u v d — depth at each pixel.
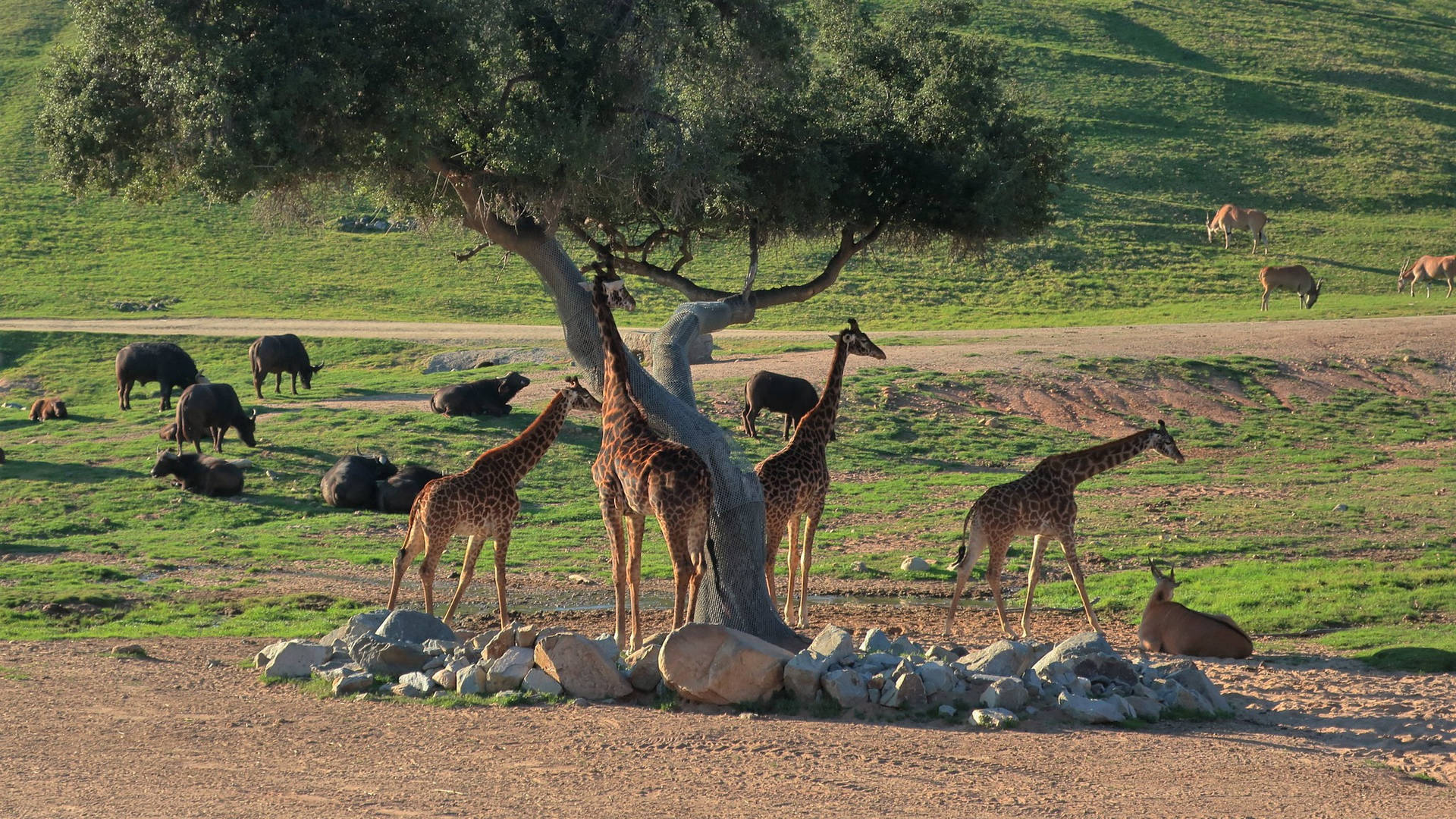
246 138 22.58
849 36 38.53
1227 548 39.50
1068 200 136.62
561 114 26.00
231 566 37.28
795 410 58.41
